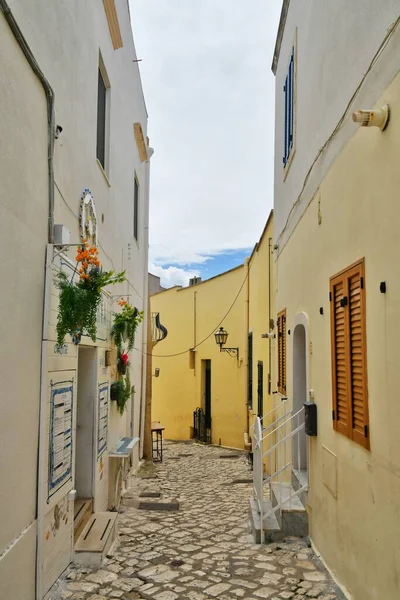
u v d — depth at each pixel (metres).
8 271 3.17
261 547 5.30
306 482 5.81
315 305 5.25
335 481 4.27
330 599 3.89
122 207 8.52
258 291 12.41
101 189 6.53
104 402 6.63
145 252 13.02
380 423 3.16
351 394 3.79
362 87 3.64
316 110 5.36
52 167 4.00
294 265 6.78
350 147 3.94
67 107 4.71
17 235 3.33
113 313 7.32
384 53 3.18
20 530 3.38
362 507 3.51
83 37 5.36
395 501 2.90
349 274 3.87
